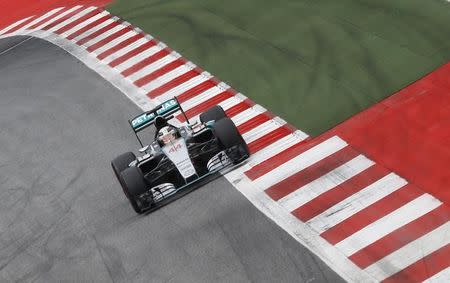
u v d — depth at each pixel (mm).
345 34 75250
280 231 52031
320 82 69188
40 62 90000
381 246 48438
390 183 54219
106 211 59875
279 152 60844
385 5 77875
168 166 58875
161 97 74938
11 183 67875
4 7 111625
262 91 70438
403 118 61156
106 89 79375
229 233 53125
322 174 56812
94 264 54500
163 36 85812
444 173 53969
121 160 59219
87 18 96438
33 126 76375
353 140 60031
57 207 62438
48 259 56688
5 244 59906
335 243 49688
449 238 47688
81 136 72125
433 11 75125
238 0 87250
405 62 68688
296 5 82500
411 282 45094
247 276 48938
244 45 78875
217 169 58469
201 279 49875
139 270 52469
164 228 55500
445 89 63531
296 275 47875
